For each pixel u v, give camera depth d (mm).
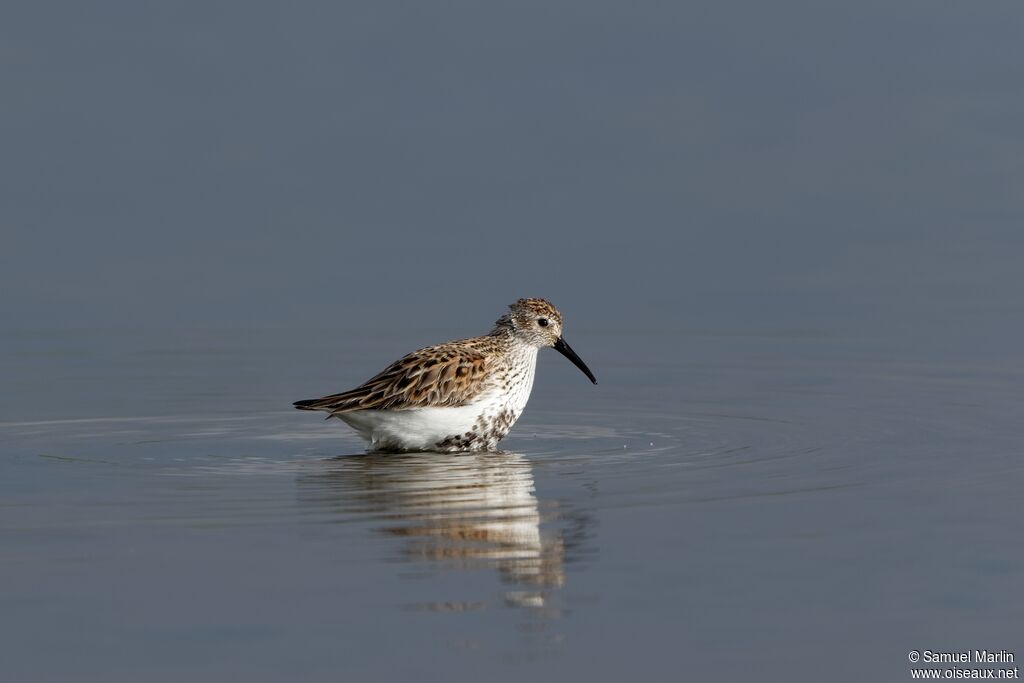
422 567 13133
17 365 25609
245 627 11656
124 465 18141
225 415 22094
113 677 10773
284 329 28375
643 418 21375
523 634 11500
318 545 13875
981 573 12805
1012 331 26688
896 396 22344
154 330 28141
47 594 12438
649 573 12891
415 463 18203
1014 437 19047
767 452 18406
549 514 15008
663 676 10773
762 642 11344
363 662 11000
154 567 13172
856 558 13258
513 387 19516
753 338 27250
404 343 27359
